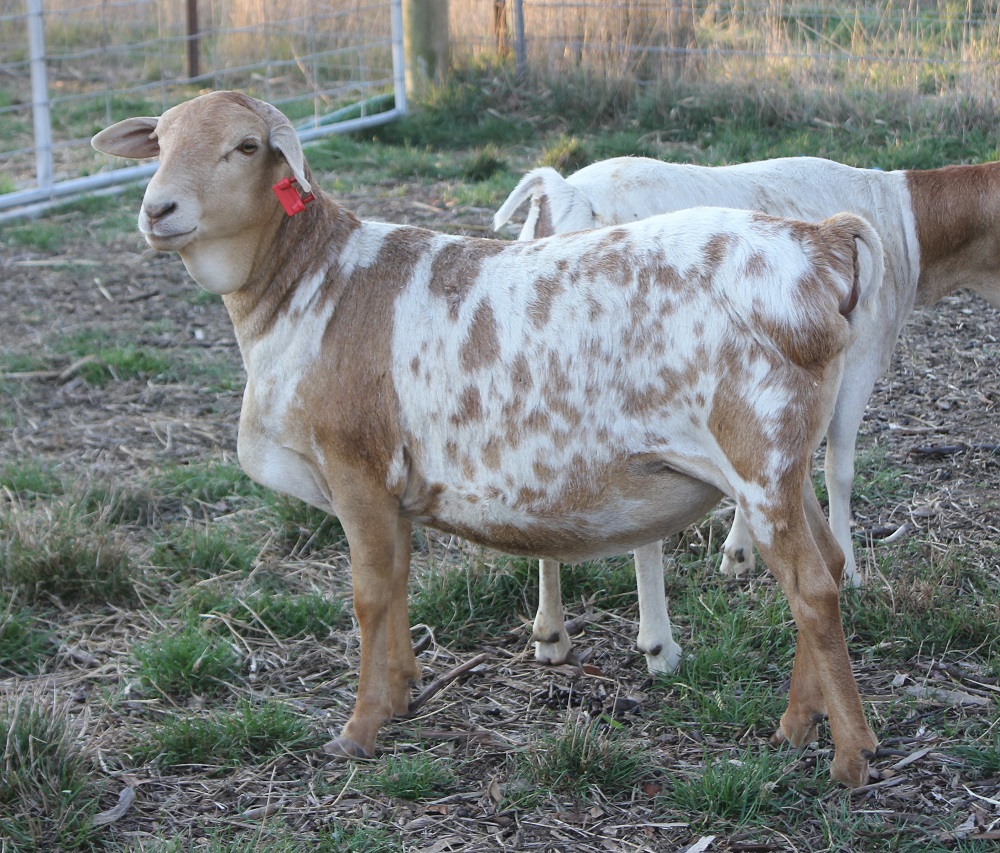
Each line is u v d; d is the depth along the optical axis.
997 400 5.63
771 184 4.26
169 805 3.14
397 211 8.38
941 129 8.78
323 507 3.46
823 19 10.83
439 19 10.98
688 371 2.92
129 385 6.18
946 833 2.90
